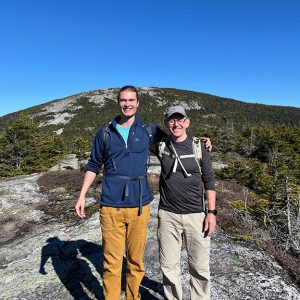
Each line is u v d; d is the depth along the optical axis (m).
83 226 7.93
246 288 4.69
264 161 35.62
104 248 3.61
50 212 10.26
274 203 9.41
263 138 36.50
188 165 3.45
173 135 3.46
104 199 3.52
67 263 5.79
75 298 4.61
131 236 3.57
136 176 3.50
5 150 32.97
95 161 3.61
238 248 6.16
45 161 33.16
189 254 3.64
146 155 3.56
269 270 5.49
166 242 3.66
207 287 3.65
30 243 7.16
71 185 13.57
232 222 7.92
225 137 42.72
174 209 3.56
